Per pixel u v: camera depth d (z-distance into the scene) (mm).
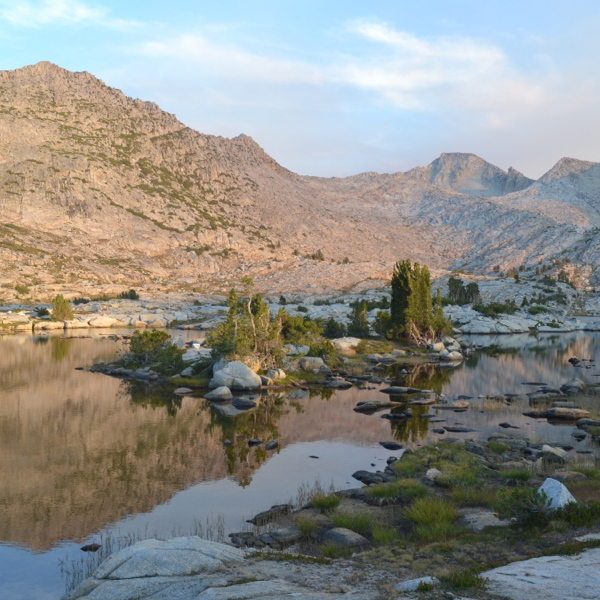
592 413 49656
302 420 49219
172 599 14516
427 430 45031
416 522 23688
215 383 64250
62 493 30781
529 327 169750
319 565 17891
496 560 17750
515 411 52500
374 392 64000
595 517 20641
